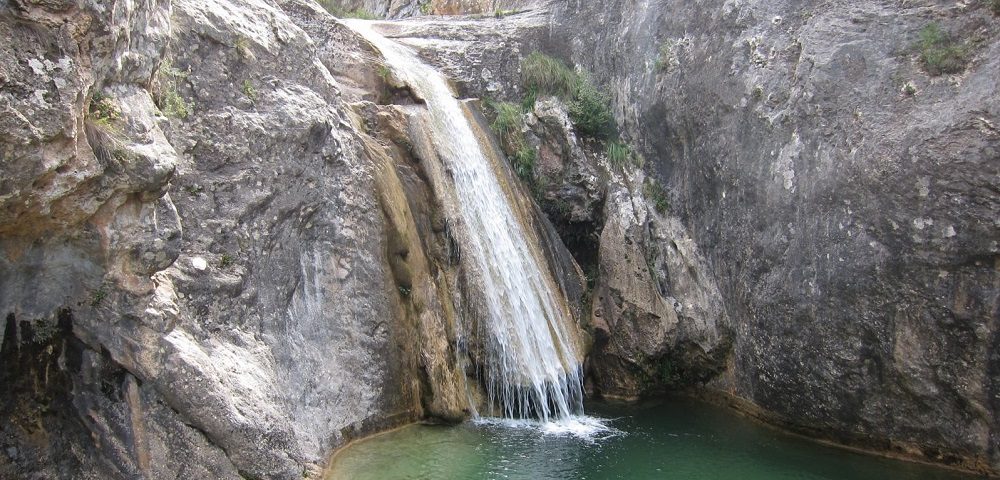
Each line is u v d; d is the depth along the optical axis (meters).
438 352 11.11
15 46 5.55
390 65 13.41
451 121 13.80
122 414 6.95
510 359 11.94
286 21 10.72
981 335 9.24
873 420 10.57
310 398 9.36
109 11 6.15
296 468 7.74
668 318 13.27
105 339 6.88
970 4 9.76
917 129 9.62
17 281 6.46
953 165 9.22
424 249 11.69
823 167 10.70
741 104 12.26
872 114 10.21
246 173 9.08
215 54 9.24
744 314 12.29
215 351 7.94
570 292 14.12
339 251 10.24
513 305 12.40
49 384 6.77
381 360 10.44
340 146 10.53
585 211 14.77
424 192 12.10
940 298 9.48
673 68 13.85
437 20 17.77
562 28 16.86
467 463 9.71
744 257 12.22
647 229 13.99
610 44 15.80
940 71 9.75
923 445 10.23
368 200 10.77
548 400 12.24
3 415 6.49
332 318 10.00
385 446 9.90
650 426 11.91
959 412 9.72
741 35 12.52
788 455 10.72
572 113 15.35
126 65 6.82
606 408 13.00
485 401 11.88
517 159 15.02
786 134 11.38
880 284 9.99
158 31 7.39
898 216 9.73
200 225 8.51
